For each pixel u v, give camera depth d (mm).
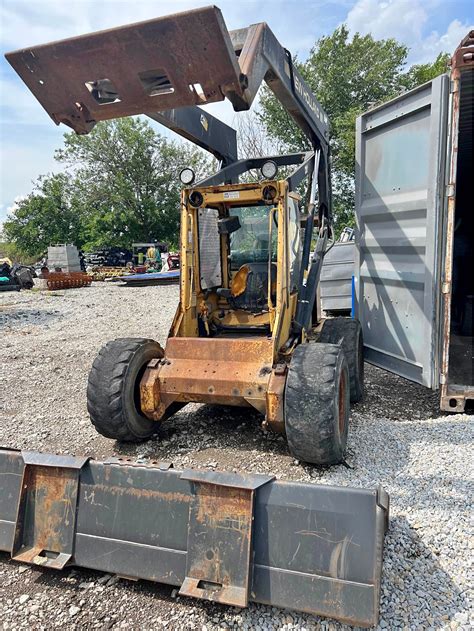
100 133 35750
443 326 4461
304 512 2193
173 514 2385
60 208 39688
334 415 3314
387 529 2551
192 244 4367
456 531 2727
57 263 24016
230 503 2277
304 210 5305
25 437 4496
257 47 3510
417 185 4668
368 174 5449
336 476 3438
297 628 2160
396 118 4848
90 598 2441
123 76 2998
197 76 2926
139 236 37344
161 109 3205
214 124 5113
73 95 3172
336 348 3656
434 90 4262
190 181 4219
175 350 4004
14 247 42969
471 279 8641
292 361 3559
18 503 2605
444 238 4383
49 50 2922
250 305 4621
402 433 4121
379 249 5332
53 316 12297
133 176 37125
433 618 2154
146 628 2244
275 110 24609
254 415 4789
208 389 3768
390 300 5219
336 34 28016
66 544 2518
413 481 3289
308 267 5000
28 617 2330
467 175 8586
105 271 25906
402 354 5070
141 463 2523
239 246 4840
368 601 2027
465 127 6414
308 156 5324
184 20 2652
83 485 2553
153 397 3883
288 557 2180
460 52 4047
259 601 2193
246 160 5348
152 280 20594
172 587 2480
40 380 6438
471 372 5512
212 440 4223
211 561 2256
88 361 7406
